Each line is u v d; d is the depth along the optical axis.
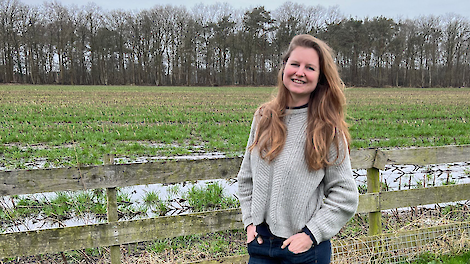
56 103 21.77
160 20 75.38
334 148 1.57
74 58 73.31
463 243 3.31
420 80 75.88
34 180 2.51
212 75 77.94
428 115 16.55
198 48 77.12
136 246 3.89
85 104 21.50
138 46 75.12
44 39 68.62
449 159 3.21
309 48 1.62
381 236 3.13
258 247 1.70
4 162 7.29
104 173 2.63
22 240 2.46
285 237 1.62
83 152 8.02
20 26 69.19
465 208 4.68
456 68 74.38
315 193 1.64
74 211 4.89
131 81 78.06
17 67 70.81
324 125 1.56
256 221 1.68
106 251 3.69
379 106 22.20
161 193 5.62
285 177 1.58
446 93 42.75
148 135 10.38
